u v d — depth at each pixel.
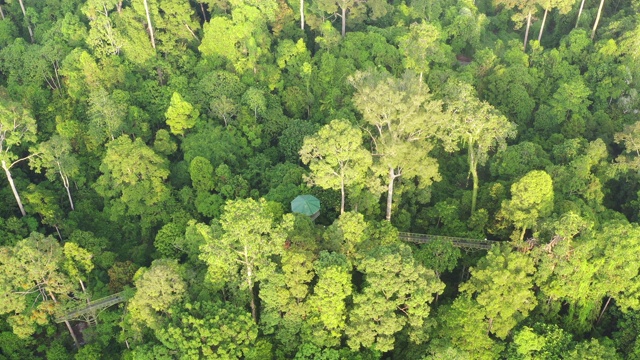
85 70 112.50
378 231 84.00
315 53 125.00
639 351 75.44
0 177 101.62
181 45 124.50
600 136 109.06
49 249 77.25
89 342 83.38
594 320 82.56
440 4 137.75
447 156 107.44
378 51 119.62
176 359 71.81
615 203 100.81
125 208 98.38
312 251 78.69
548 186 79.88
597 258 74.88
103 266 89.81
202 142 103.56
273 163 107.75
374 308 71.19
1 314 82.00
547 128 111.94
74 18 121.62
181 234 91.06
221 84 112.75
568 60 126.25
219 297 77.44
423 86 91.56
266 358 75.62
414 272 70.19
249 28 117.94
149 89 116.06
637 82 116.75
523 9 134.62
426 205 99.44
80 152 109.31
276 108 112.75
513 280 72.94
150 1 119.81
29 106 112.19
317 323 75.31
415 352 75.19
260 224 71.56
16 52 120.31
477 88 118.81
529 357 73.19
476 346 73.06
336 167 86.75
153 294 72.00
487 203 94.06
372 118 83.81
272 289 73.19
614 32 127.62
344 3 124.44
